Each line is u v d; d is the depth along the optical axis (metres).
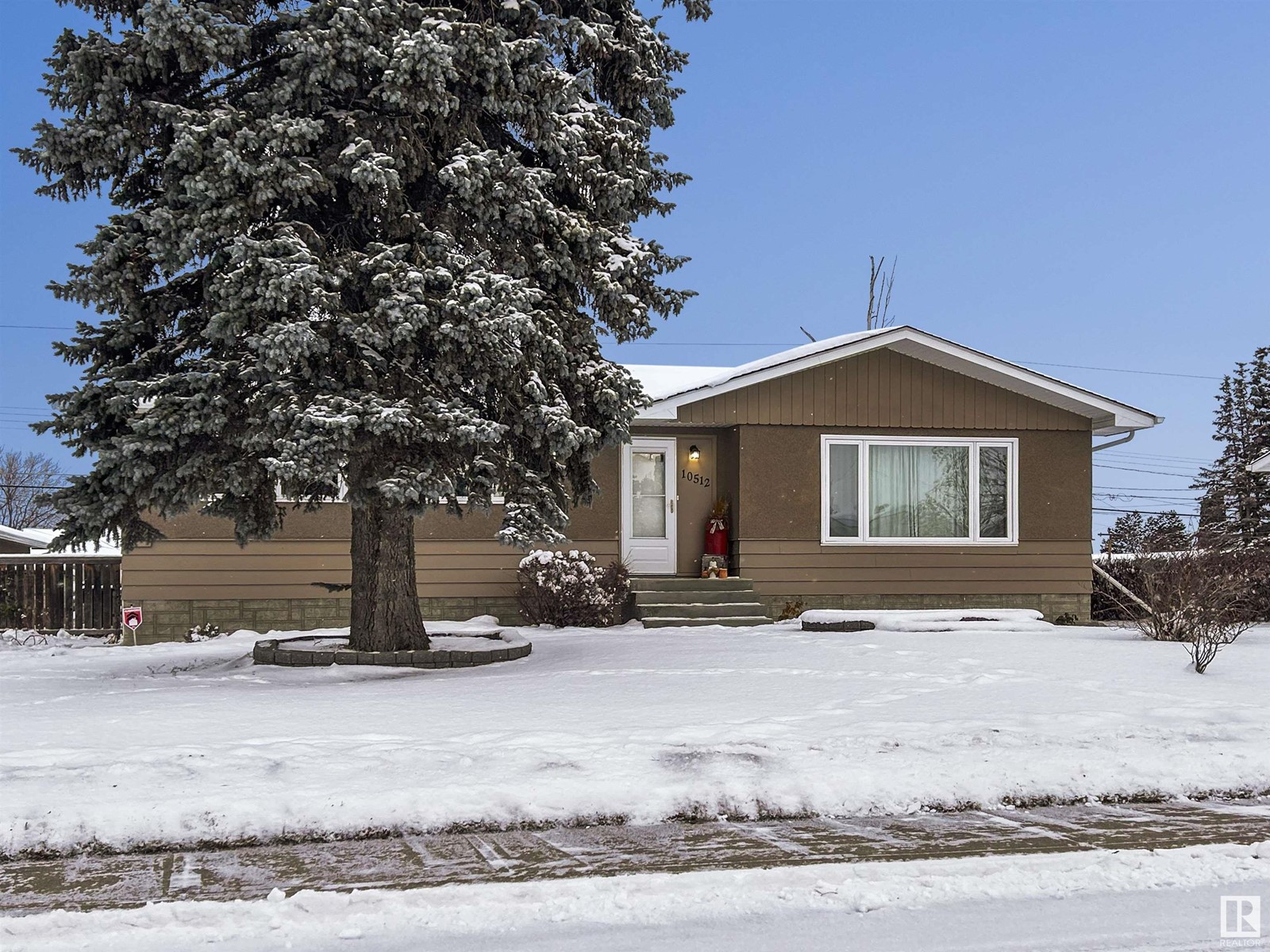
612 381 12.53
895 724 7.89
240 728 7.89
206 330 10.58
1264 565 16.31
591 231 12.21
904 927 4.29
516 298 11.09
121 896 4.81
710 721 8.10
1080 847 5.52
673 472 19.39
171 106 10.57
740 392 18.47
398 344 10.88
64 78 10.68
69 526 10.73
